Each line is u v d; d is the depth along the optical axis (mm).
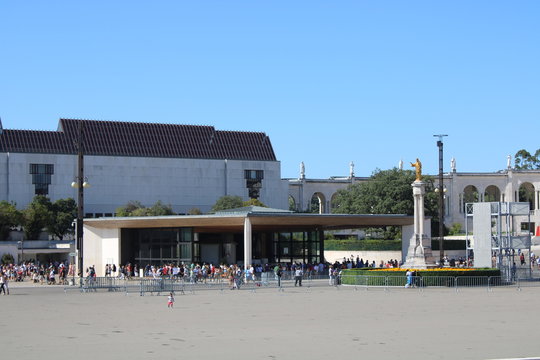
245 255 79938
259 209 94750
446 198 181375
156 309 47531
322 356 29391
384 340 33188
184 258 87500
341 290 63375
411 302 50500
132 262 92250
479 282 65500
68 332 36312
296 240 97000
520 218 167375
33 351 30734
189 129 176750
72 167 159375
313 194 182125
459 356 29156
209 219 82500
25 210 138375
